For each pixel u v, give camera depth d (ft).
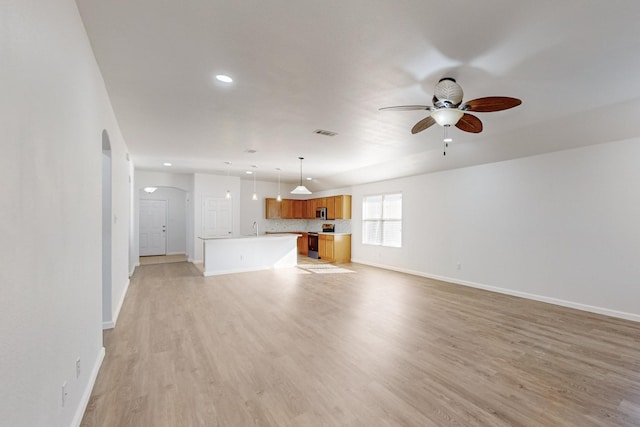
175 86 9.63
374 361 9.22
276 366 8.90
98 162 8.57
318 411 6.84
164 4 5.97
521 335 11.28
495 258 17.94
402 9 6.10
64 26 5.32
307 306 14.83
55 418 4.88
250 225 33.83
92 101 7.66
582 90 9.95
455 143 16.72
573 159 14.76
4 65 3.25
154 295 16.81
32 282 3.98
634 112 11.54
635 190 12.92
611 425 6.44
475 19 6.42
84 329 6.88
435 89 8.87
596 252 13.97
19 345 3.59
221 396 7.39
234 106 11.29
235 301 15.69
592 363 9.14
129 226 20.97
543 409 6.97
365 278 21.65
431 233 21.85
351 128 13.96
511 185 17.24
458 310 14.29
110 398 7.27
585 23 6.50
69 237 5.66
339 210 30.66
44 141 4.42
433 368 8.81
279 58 8.01
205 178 28.73
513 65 8.34
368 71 8.69
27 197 3.85
